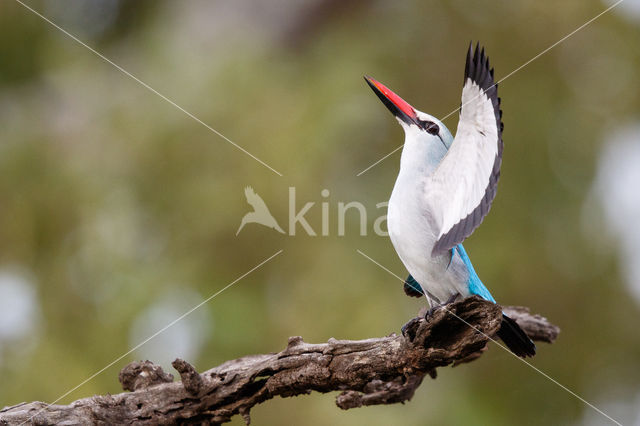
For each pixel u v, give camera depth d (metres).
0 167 12.83
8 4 13.66
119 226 12.42
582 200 13.14
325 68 13.38
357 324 11.66
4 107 13.45
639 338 12.86
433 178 6.95
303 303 11.88
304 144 12.32
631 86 13.68
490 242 12.57
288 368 6.91
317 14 16.23
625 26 13.72
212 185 12.18
